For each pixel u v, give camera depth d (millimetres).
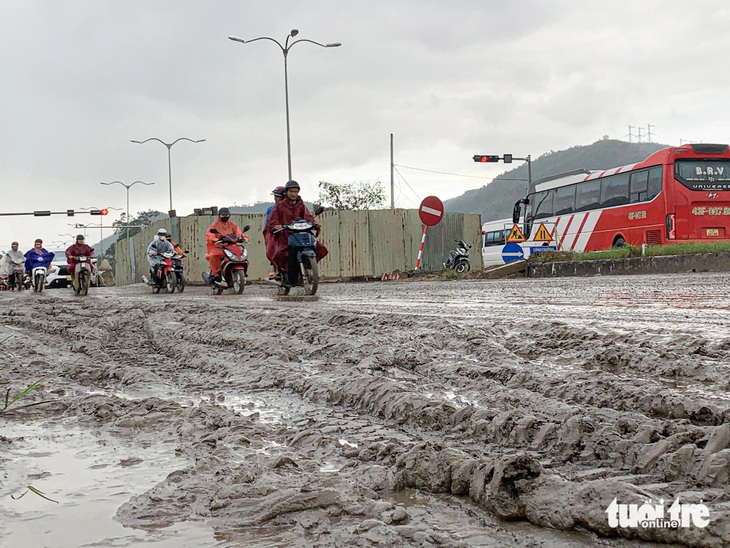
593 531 1947
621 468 2451
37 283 24531
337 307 9547
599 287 12336
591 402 3480
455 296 11547
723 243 19625
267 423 3465
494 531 2002
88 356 5977
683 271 17938
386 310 8570
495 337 5531
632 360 4332
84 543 2047
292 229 14305
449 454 2416
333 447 2895
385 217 30391
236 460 2758
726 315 6527
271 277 14906
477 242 33719
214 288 17531
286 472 2553
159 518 2205
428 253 31344
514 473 2178
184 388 4477
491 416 3082
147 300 13141
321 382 4191
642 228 24312
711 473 2199
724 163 23406
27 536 2111
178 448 3047
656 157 23781
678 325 5770
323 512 2170
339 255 29969
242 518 2162
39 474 2746
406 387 3727
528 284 14852
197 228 29297
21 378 5035
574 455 2611
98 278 38406
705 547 1807
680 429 2637
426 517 2117
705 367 4004
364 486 2379
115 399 4016
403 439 3023
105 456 2986
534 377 3900
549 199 29547
